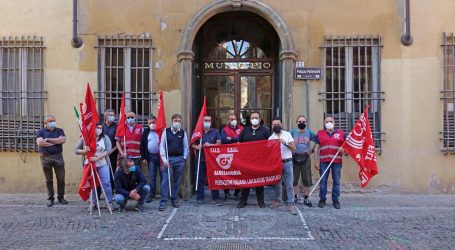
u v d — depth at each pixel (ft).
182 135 28.45
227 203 29.63
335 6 32.32
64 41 32.76
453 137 31.76
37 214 26.37
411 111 31.91
